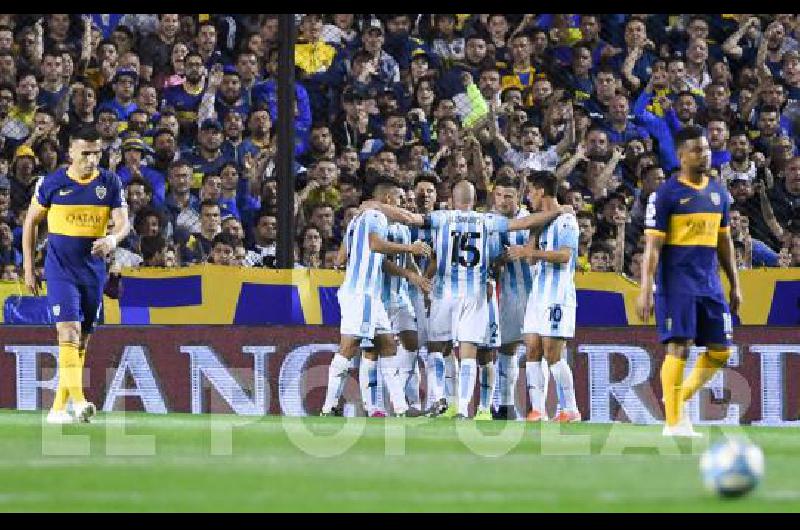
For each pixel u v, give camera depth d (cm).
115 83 5494
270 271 4609
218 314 4644
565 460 2547
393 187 4216
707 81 5756
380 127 5453
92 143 3562
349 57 5531
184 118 5434
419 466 2377
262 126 5412
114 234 3609
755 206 5438
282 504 1858
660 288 3250
